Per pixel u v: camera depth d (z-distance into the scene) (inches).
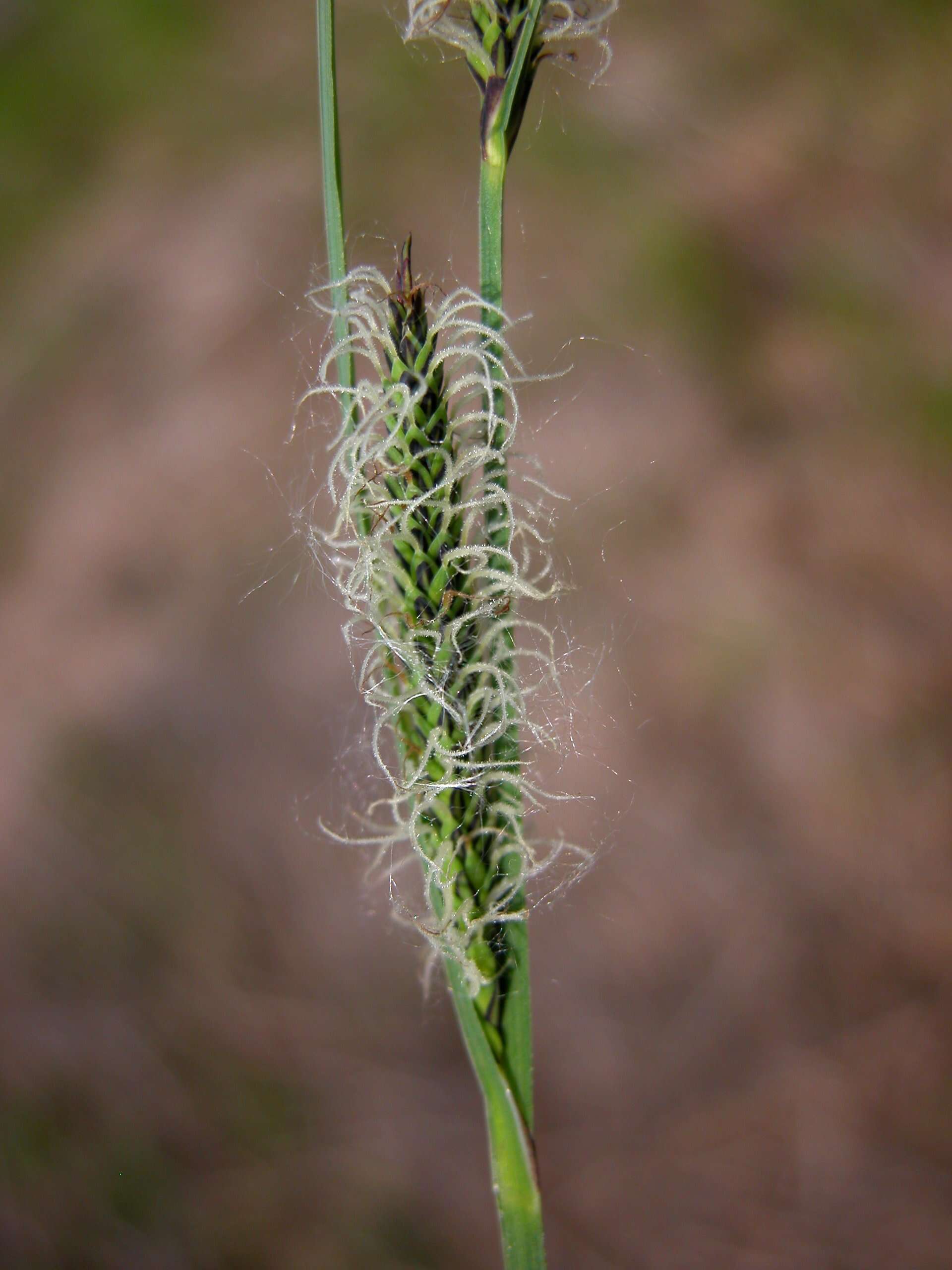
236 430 6.6
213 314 7.1
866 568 5.9
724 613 5.7
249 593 2.9
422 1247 4.9
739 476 6.1
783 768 5.5
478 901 2.3
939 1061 4.9
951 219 6.9
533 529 2.2
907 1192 4.7
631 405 6.2
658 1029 5.1
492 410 2.2
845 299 6.7
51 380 7.2
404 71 7.4
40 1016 5.5
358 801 3.1
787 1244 4.6
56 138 8.2
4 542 6.8
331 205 2.3
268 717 5.9
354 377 2.2
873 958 5.1
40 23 8.6
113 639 6.3
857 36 7.6
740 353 6.5
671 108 7.3
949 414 6.2
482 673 2.2
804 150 7.2
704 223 6.8
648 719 5.5
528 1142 2.3
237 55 8.1
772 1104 4.9
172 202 7.7
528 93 2.3
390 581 2.2
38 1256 5.0
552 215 6.7
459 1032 5.2
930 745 5.5
